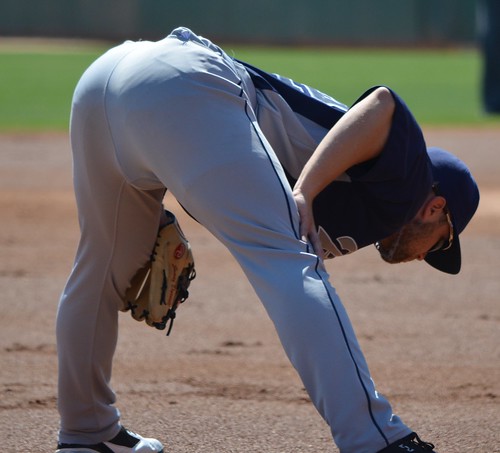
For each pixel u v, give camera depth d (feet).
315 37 485.15
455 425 44.06
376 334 60.59
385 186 32.30
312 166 31.65
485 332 61.41
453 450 40.78
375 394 29.76
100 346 36.52
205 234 92.68
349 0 483.92
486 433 42.93
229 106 31.50
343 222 33.91
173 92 31.24
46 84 275.80
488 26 214.07
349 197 33.58
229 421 44.47
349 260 83.87
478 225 98.78
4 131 169.17
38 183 119.65
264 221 30.42
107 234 35.35
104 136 33.35
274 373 52.44
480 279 76.64
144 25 478.18
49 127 176.04
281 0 481.05
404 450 29.37
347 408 29.25
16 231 92.27
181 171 31.12
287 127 34.27
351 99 226.99
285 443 41.55
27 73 310.24
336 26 485.97
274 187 30.76
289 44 483.92
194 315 65.21
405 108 32.04
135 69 32.12
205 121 31.01
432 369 53.31
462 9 489.67
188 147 30.94
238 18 480.64
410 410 46.34
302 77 295.69
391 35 489.26
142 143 31.76
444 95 260.21
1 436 42.06
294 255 30.17
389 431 29.50
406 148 31.81
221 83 31.55
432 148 35.63
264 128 33.81
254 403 47.29
